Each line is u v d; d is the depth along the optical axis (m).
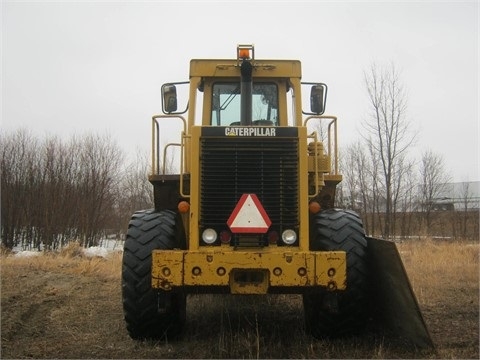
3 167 20.08
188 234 4.68
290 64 5.62
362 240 4.56
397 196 19.20
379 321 4.71
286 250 4.27
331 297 4.24
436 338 4.51
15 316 5.60
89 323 5.42
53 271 9.42
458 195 36.88
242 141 4.43
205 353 4.13
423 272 8.98
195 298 6.55
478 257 11.35
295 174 4.41
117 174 24.45
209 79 5.65
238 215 4.28
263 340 4.49
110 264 10.65
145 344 4.45
